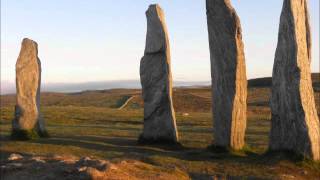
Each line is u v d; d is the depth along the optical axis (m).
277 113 22.97
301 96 22.30
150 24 28.91
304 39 22.92
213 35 25.02
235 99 24.55
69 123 43.31
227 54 24.67
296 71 22.41
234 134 24.69
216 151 24.72
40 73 31.69
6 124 42.28
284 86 22.70
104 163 18.38
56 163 18.92
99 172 17.28
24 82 30.89
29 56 31.42
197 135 32.72
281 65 22.83
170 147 27.27
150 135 28.27
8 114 51.41
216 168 21.36
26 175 17.97
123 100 90.19
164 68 28.41
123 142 28.86
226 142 24.67
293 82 22.44
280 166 21.39
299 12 22.67
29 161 19.83
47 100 104.38
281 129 22.78
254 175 20.39
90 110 59.97
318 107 62.28
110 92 124.12
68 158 20.39
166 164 21.78
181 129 37.00
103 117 49.75
